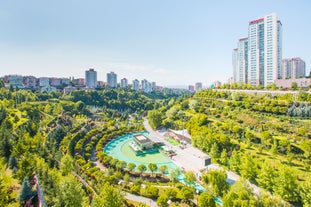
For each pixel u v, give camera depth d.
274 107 96.81
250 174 61.78
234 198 44.38
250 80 180.12
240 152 76.12
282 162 66.06
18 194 43.59
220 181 54.56
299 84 137.38
